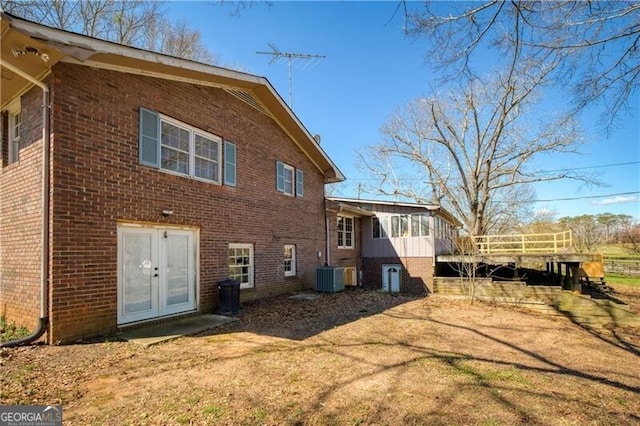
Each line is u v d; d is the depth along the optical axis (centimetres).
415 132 2817
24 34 498
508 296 1180
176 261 789
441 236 2052
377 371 473
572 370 516
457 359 541
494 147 2470
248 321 775
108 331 628
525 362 545
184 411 344
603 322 965
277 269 1179
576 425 336
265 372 459
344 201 1850
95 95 630
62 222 570
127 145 681
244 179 1027
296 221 1307
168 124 791
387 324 788
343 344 606
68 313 572
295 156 1323
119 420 325
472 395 400
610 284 2103
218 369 467
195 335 648
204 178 886
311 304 1014
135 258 696
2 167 695
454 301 1205
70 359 492
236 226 982
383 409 357
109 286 634
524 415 354
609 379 480
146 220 709
